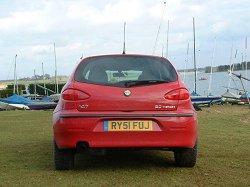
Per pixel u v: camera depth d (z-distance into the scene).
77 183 5.10
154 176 5.46
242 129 11.38
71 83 5.54
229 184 5.05
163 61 5.90
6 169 6.04
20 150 7.88
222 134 10.16
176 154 6.05
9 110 24.89
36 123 14.48
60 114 5.39
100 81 5.53
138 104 5.38
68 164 5.78
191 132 5.43
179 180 5.24
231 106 24.75
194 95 26.61
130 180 5.24
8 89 44.22
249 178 5.36
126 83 5.48
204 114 18.06
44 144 8.70
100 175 5.53
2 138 9.88
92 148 5.36
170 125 5.35
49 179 5.33
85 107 5.37
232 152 7.37
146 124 5.34
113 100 5.37
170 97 5.46
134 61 5.80
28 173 5.72
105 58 5.85
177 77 5.70
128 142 5.32
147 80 5.54
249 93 26.78
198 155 7.05
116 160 6.62
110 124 5.32
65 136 5.35
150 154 7.16
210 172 5.70
